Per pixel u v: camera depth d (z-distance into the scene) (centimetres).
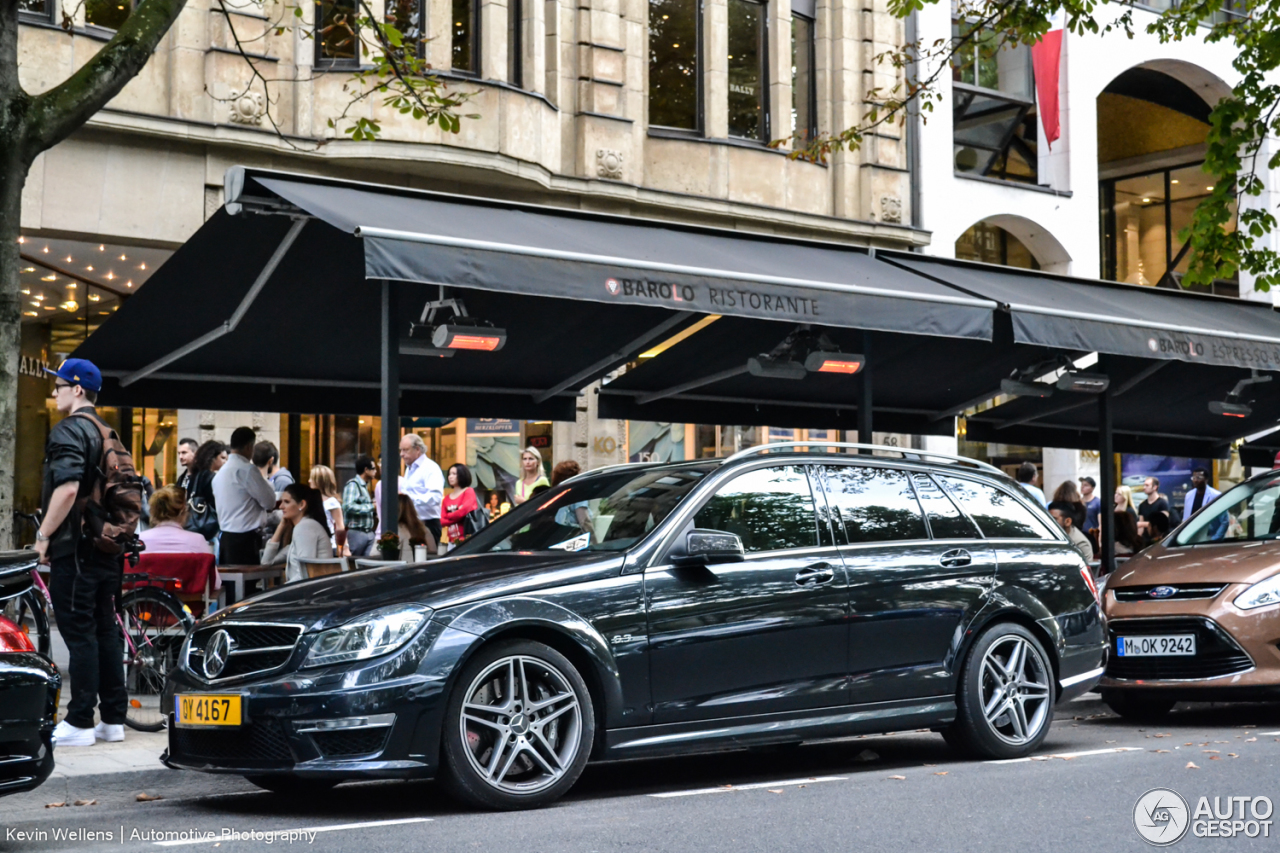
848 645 798
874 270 1262
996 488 923
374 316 1198
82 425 860
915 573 836
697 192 2125
